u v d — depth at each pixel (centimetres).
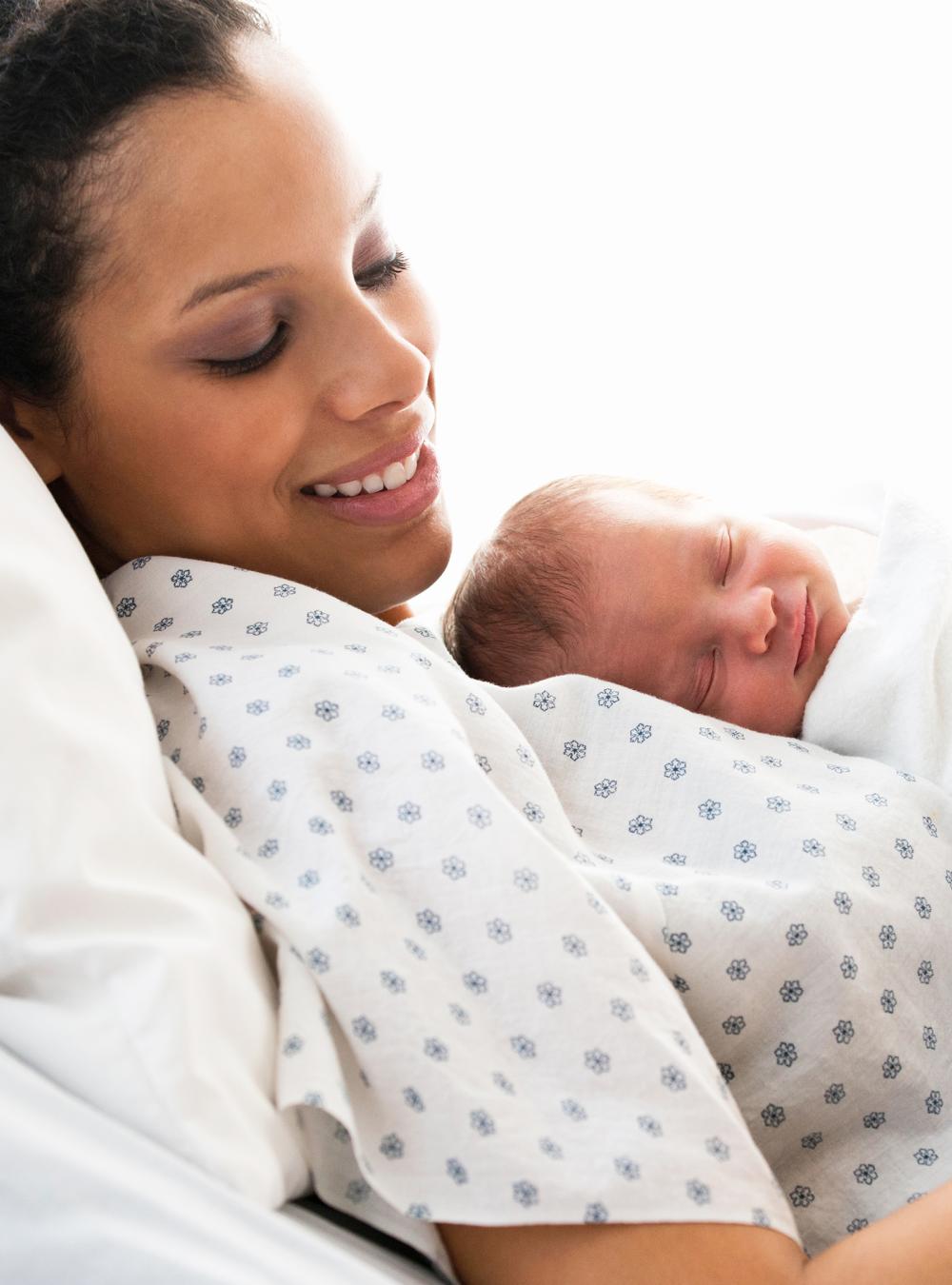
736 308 221
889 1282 62
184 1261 58
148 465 91
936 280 217
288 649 82
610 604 115
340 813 72
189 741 78
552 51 208
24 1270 59
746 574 110
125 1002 62
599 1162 64
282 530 94
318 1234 63
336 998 66
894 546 105
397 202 210
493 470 218
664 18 208
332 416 90
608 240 216
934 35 209
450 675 85
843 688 99
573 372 220
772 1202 66
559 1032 67
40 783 65
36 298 86
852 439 216
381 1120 65
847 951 77
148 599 90
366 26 203
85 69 82
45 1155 59
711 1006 76
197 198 81
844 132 213
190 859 68
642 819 86
